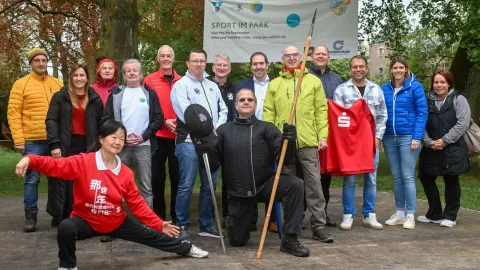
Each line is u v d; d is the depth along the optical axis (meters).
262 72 6.36
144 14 17.22
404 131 6.38
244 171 5.20
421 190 10.34
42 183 12.04
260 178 5.20
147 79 6.62
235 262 4.77
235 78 21.08
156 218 4.54
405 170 6.42
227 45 9.32
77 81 5.78
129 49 9.96
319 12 9.34
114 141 4.39
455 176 6.47
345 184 6.32
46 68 6.40
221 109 6.04
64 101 5.80
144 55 21.66
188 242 4.90
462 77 13.45
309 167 5.72
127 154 5.71
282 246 5.17
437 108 6.45
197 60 5.77
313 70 6.66
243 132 5.26
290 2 9.29
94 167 4.39
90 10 15.42
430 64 20.33
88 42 18.00
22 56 20.23
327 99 6.38
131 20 10.00
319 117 5.89
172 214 6.64
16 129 6.16
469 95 13.36
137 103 5.68
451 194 6.48
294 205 5.06
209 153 5.24
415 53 19.38
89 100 5.82
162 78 6.58
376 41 15.27
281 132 5.73
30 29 19.14
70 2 15.09
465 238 5.79
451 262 4.77
